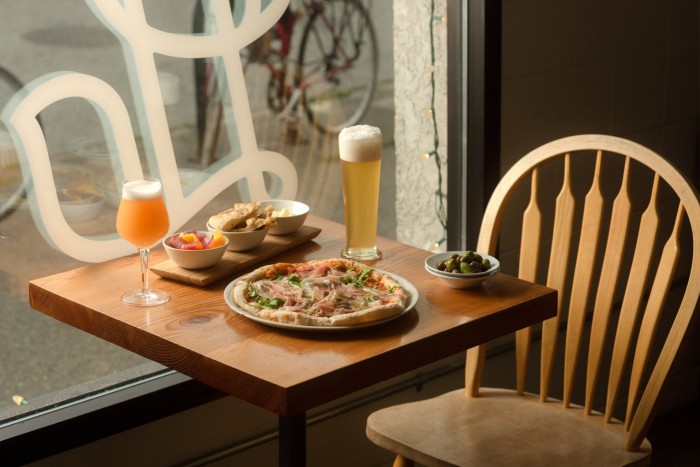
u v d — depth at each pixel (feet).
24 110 6.07
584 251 6.59
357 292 5.42
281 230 6.37
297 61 7.26
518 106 8.16
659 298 6.12
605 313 6.48
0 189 6.07
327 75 7.45
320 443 7.64
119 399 6.32
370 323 4.99
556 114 8.48
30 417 6.16
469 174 8.19
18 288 6.26
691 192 6.04
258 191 7.29
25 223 6.22
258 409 7.13
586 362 9.50
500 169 8.16
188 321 5.17
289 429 5.14
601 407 9.80
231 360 4.69
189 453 6.82
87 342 6.59
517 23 7.95
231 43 6.88
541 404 6.64
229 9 6.82
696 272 5.90
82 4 6.19
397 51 7.77
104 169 6.50
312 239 6.56
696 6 9.39
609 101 8.88
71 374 6.55
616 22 8.73
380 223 8.00
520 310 5.45
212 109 6.91
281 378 4.49
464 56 7.98
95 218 6.54
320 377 4.51
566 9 8.29
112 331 5.26
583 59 8.54
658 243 9.77
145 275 5.60
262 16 6.98
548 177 8.55
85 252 6.51
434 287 5.69
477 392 6.74
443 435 6.15
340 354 4.76
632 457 5.91
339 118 7.61
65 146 6.30
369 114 7.77
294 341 4.92
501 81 7.96
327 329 4.93
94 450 6.30
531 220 6.79
